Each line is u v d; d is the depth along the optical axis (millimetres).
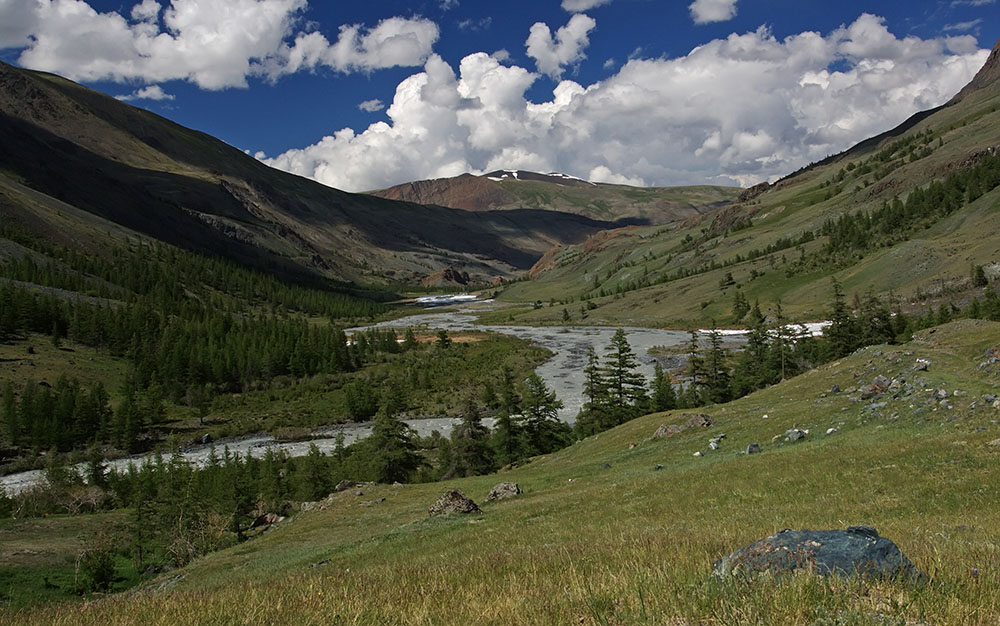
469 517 27391
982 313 89062
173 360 117312
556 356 139000
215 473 58406
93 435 87250
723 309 183250
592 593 6918
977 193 177375
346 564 21359
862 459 21781
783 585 5867
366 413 100750
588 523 20984
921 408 27266
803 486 20359
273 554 29750
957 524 12391
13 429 82562
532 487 36719
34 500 56875
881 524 13539
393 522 31828
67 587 35406
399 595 8641
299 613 7680
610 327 199000
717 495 21859
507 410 68688
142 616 8359
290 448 83562
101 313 137500
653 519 19812
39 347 119750
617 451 44250
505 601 7230
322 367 132500
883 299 134375
